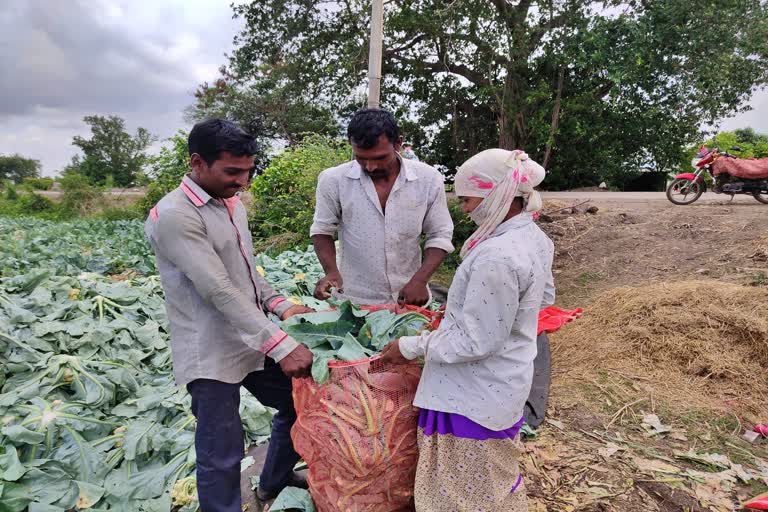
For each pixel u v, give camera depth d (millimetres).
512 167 1793
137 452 2852
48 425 2879
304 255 6473
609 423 3408
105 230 10109
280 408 2451
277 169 8766
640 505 2613
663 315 4547
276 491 2627
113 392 3283
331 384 2012
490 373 1868
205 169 1966
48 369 3301
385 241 2664
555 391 3871
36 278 4430
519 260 1756
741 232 6910
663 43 12602
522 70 14344
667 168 18609
